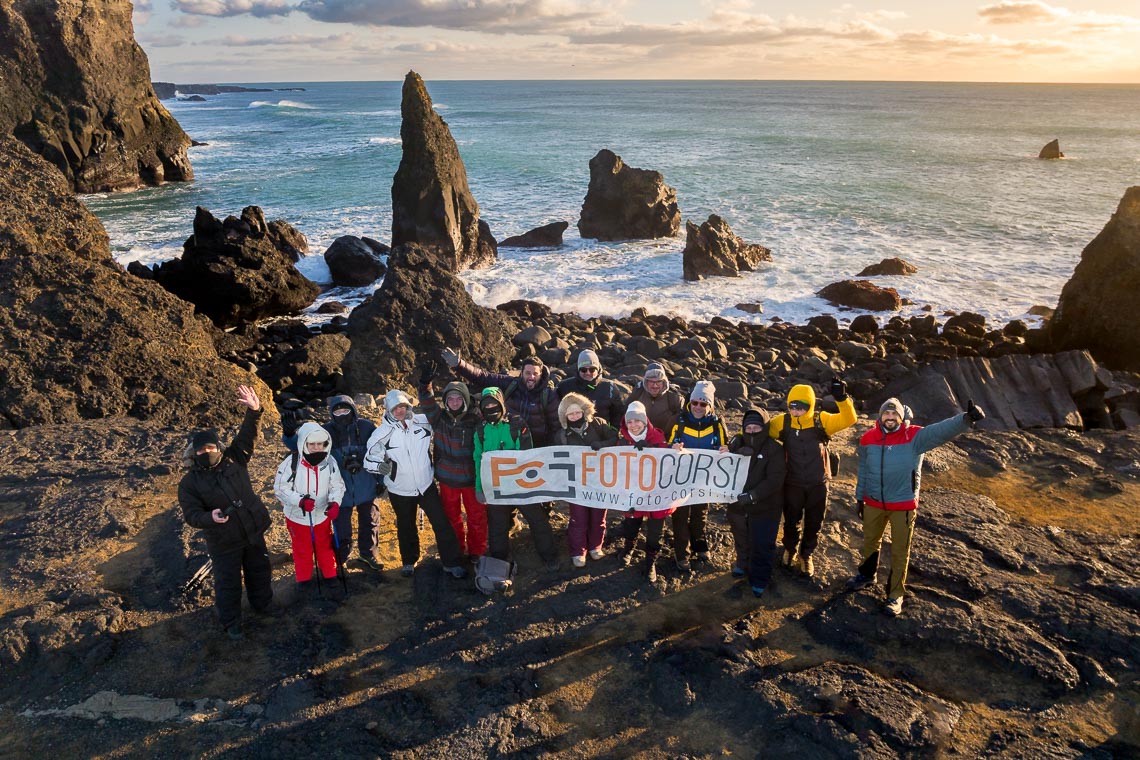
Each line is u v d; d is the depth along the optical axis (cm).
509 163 5969
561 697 580
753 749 533
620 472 688
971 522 808
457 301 1659
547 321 2141
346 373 1562
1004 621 640
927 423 1256
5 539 771
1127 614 649
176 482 897
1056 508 859
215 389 1264
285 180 5397
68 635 620
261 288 2408
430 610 678
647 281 2780
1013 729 540
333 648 627
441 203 2928
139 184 5853
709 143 7644
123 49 5734
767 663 610
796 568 726
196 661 613
